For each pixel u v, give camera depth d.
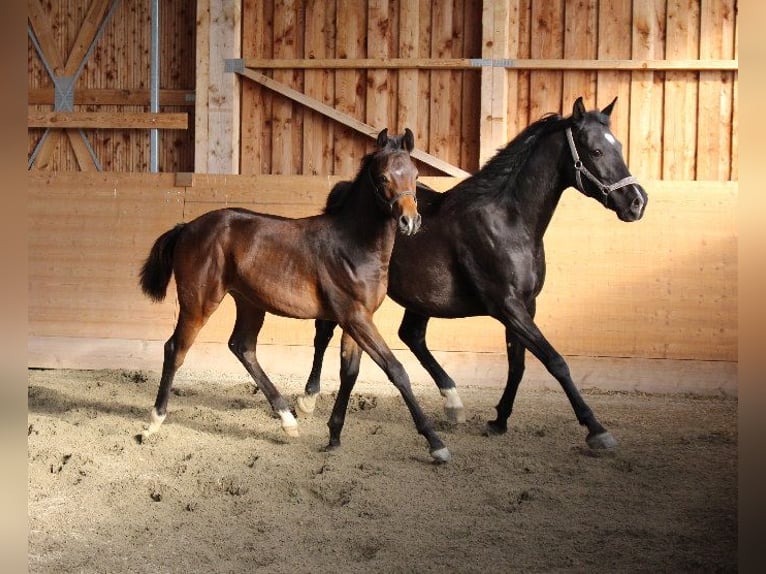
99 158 10.60
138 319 9.03
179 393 7.75
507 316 5.90
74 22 10.60
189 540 4.13
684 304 8.28
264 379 6.21
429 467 5.45
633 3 9.52
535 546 4.05
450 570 3.74
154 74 10.41
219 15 10.01
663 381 8.27
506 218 5.93
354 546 4.08
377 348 5.46
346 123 9.98
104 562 3.82
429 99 9.93
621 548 4.02
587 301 8.42
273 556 3.92
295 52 10.13
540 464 5.55
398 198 4.98
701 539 4.14
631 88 9.62
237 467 5.39
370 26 9.98
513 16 9.70
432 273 6.11
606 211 8.38
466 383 8.50
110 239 9.09
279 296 5.63
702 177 9.58
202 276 5.87
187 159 10.52
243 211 5.97
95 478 5.10
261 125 10.24
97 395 7.62
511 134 9.82
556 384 8.36
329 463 5.48
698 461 5.68
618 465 5.55
